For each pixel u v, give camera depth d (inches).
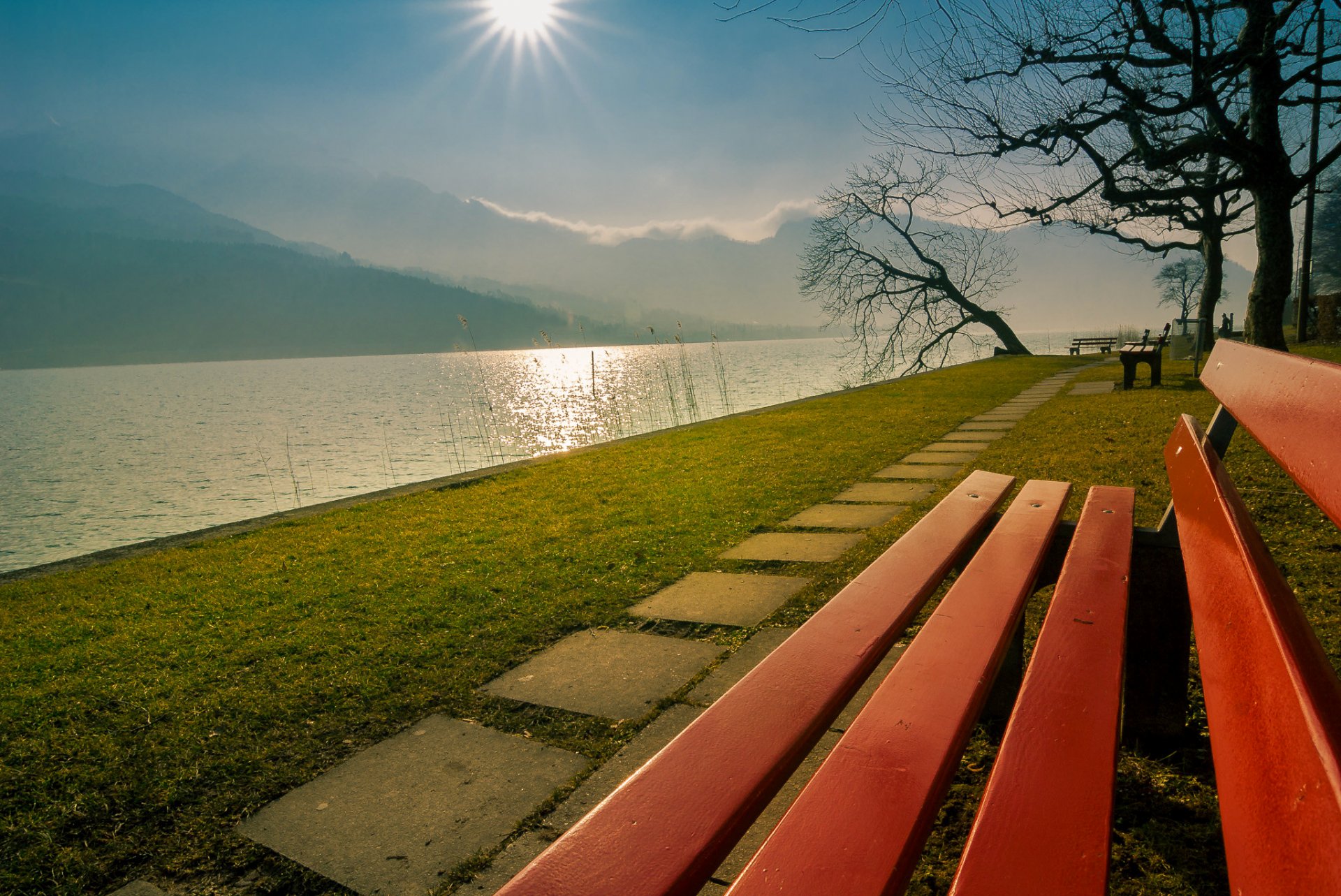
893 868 32.0
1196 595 54.7
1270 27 363.9
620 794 35.0
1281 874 22.1
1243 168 510.9
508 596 170.6
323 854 84.0
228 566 209.9
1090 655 55.6
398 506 278.2
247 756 106.4
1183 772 91.4
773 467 311.7
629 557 195.8
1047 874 31.9
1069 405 470.0
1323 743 21.6
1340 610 128.3
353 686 127.8
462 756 103.7
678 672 126.6
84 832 90.7
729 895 30.8
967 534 85.8
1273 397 54.7
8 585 202.8
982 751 96.6
